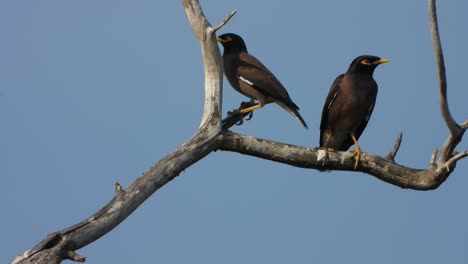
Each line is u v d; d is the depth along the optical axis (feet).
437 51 36.83
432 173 41.42
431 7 36.47
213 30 39.65
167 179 38.24
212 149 40.09
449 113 38.63
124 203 36.09
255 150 40.81
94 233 34.96
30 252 33.47
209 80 40.50
